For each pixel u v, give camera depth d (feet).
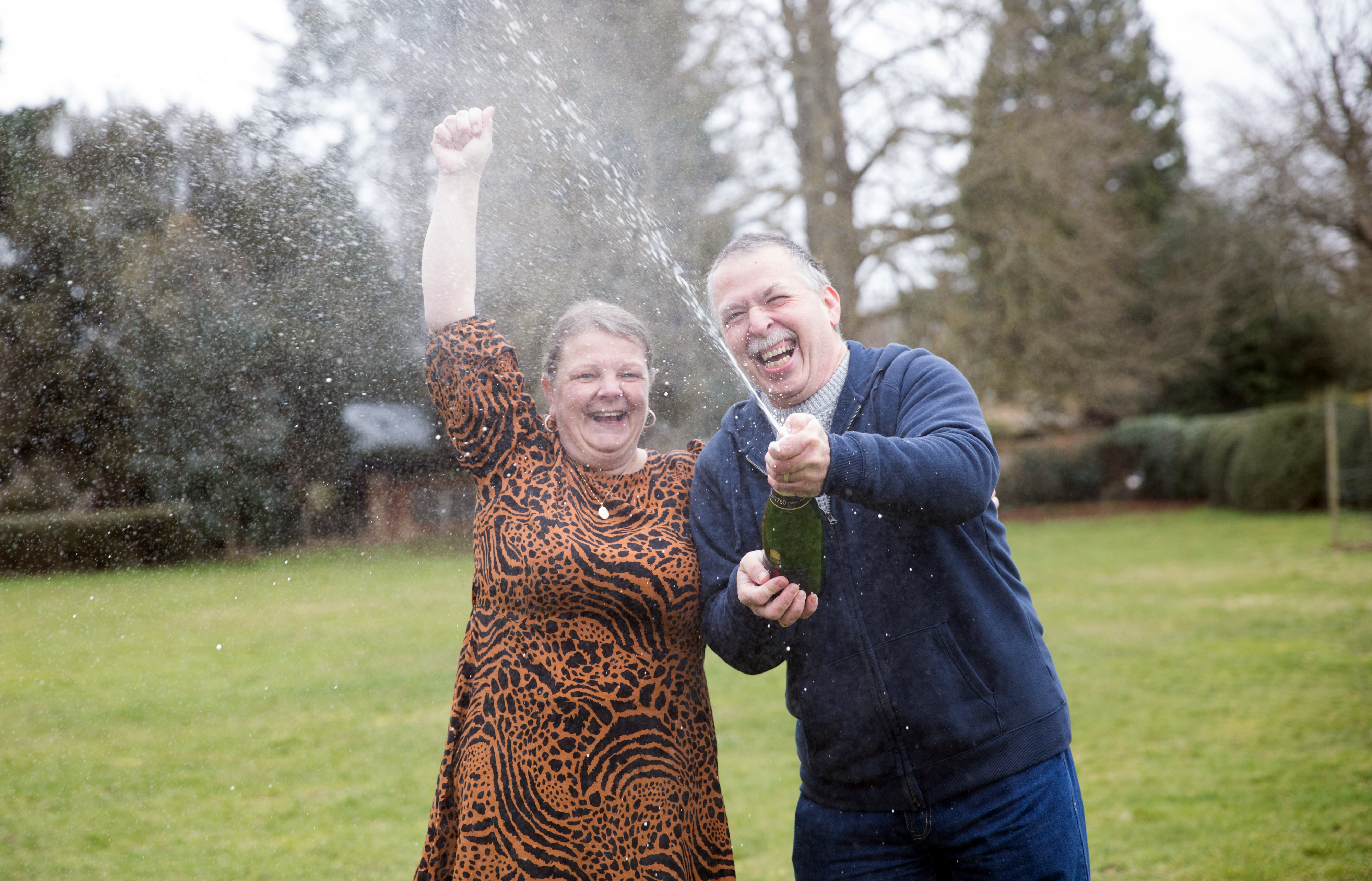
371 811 12.72
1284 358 65.92
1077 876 5.67
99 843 11.59
